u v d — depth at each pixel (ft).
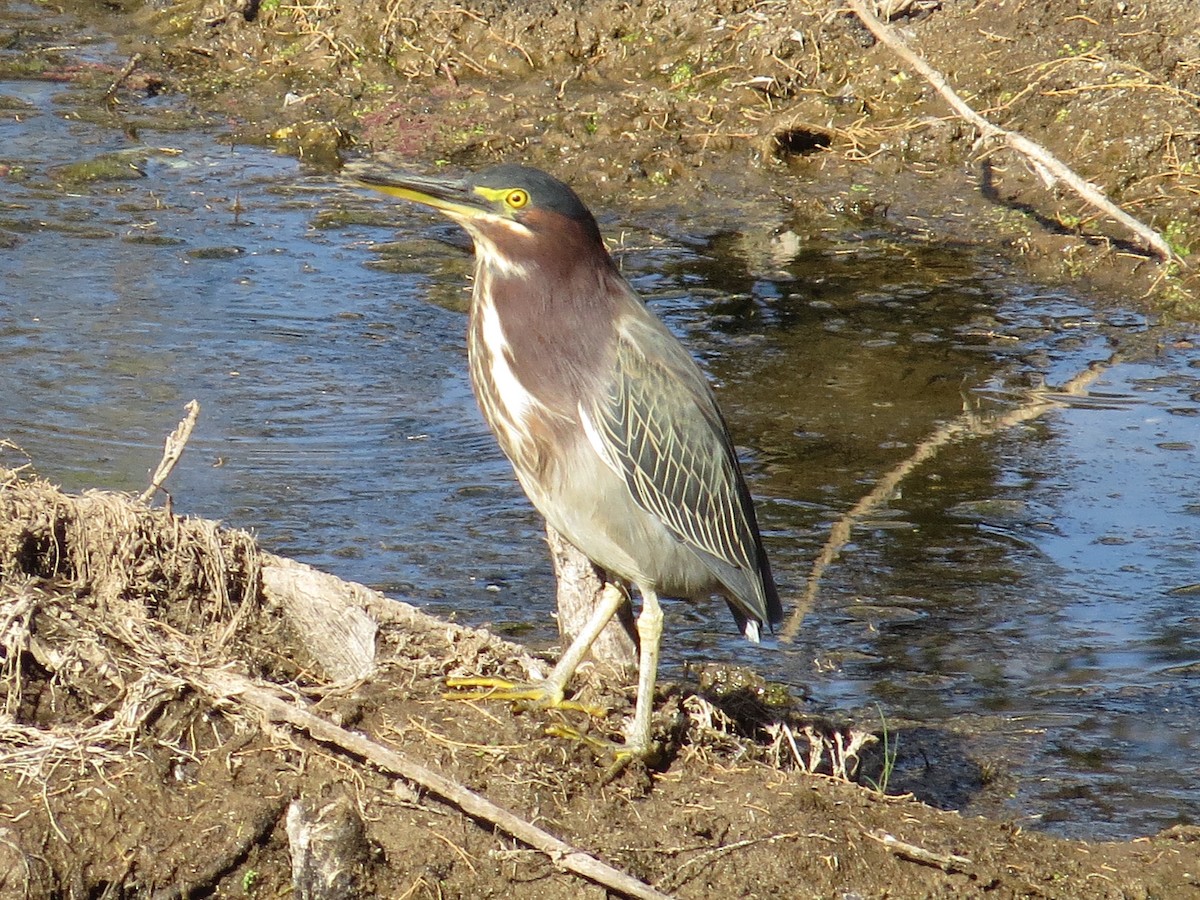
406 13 75.61
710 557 28.55
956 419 46.83
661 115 68.59
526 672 28.66
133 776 24.41
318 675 28.76
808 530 40.40
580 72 72.54
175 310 51.44
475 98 71.00
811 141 67.67
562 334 26.89
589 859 23.85
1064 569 38.83
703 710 28.43
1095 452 44.96
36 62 76.43
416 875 24.14
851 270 58.18
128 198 61.57
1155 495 42.52
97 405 44.29
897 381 49.32
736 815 25.62
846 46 70.74
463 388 47.50
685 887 24.58
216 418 44.21
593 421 26.84
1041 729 32.48
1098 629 36.29
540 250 26.78
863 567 38.73
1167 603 37.40
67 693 25.81
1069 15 68.80
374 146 68.18
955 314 54.65
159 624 27.45
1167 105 63.10
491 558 37.88
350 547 37.83
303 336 50.24
